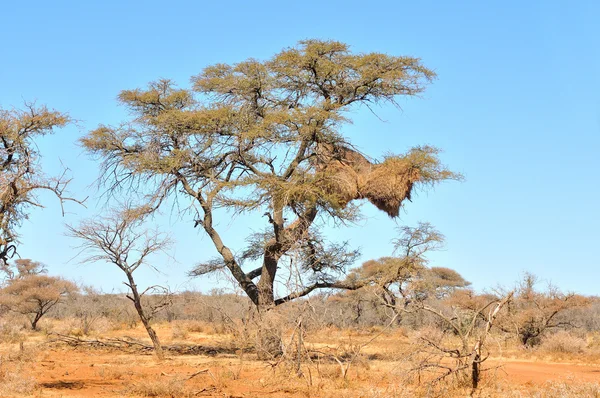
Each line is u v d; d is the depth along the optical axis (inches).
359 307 1750.7
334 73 1081.4
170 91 1151.6
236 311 1001.5
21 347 912.9
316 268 1041.5
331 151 1087.6
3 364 783.1
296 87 1122.7
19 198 641.6
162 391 589.3
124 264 1017.5
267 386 638.5
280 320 703.7
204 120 1051.3
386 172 1059.3
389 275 995.9
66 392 594.2
